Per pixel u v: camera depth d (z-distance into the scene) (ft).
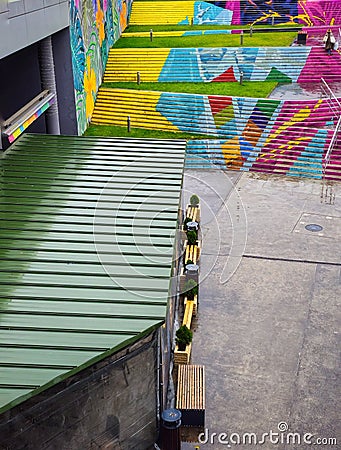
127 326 29.50
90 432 29.96
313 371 44.42
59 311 30.48
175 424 34.73
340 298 53.67
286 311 51.83
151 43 123.95
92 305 31.01
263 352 46.52
